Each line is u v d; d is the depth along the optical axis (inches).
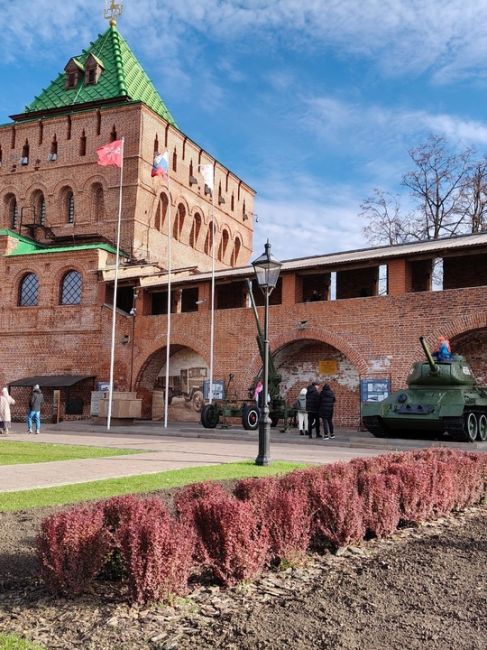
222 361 1173.1
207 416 1024.9
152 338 1270.9
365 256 1045.2
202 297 1211.9
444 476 338.0
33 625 179.0
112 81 1738.4
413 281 1154.7
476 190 1555.1
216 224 1956.2
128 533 197.2
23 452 618.5
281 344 1098.7
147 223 1606.8
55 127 1701.5
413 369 836.6
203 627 179.8
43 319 1405.0
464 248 922.7
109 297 1380.4
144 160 1600.6
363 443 791.1
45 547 200.2
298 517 241.9
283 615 188.5
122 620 183.2
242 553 215.3
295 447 754.8
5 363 1433.3
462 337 973.2
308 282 1263.5
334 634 173.5
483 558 253.3
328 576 228.8
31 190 1710.1
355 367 1039.6
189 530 209.0
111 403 1179.9
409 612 191.2
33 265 1433.3
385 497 287.1
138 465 509.4
